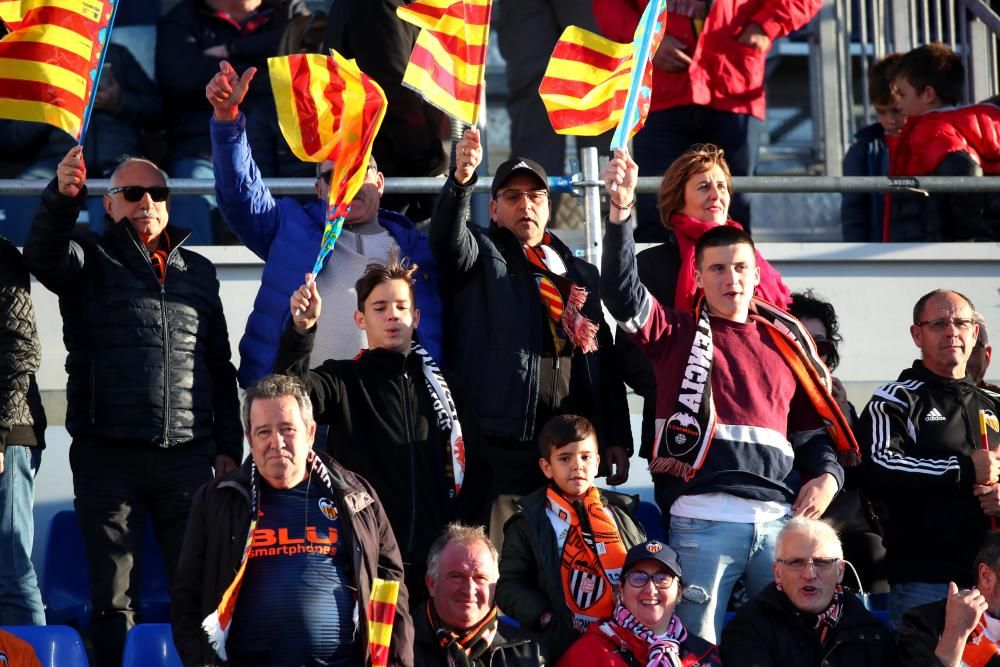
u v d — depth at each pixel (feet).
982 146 88.99
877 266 87.10
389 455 61.31
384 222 70.79
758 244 86.28
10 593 64.75
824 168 107.96
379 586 53.83
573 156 107.04
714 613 61.87
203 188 78.23
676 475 62.23
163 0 103.86
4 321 64.34
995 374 87.40
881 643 60.54
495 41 117.19
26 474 65.46
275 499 55.06
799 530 60.49
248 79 65.57
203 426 66.69
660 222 88.84
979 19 108.06
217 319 68.28
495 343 67.31
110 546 64.23
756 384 63.26
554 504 63.87
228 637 53.72
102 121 92.43
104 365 65.26
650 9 61.05
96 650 63.52
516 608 62.54
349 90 60.64
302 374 58.65
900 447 67.67
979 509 66.64
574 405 69.21
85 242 66.59
